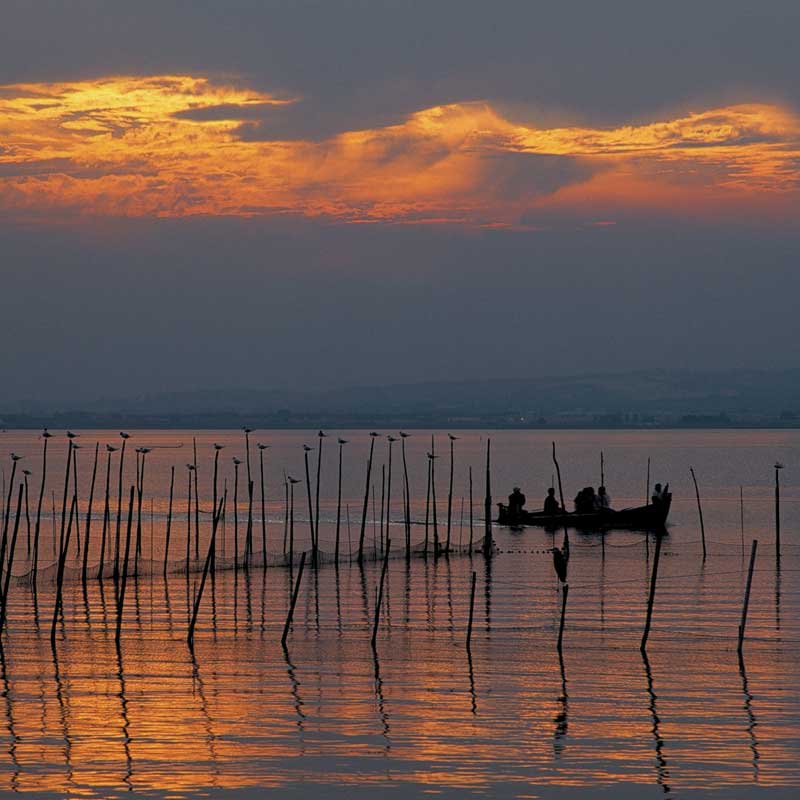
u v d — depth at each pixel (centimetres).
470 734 11881
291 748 11444
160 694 13400
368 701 13100
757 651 15575
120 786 10456
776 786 10425
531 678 14125
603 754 11250
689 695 13338
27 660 15075
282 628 17325
